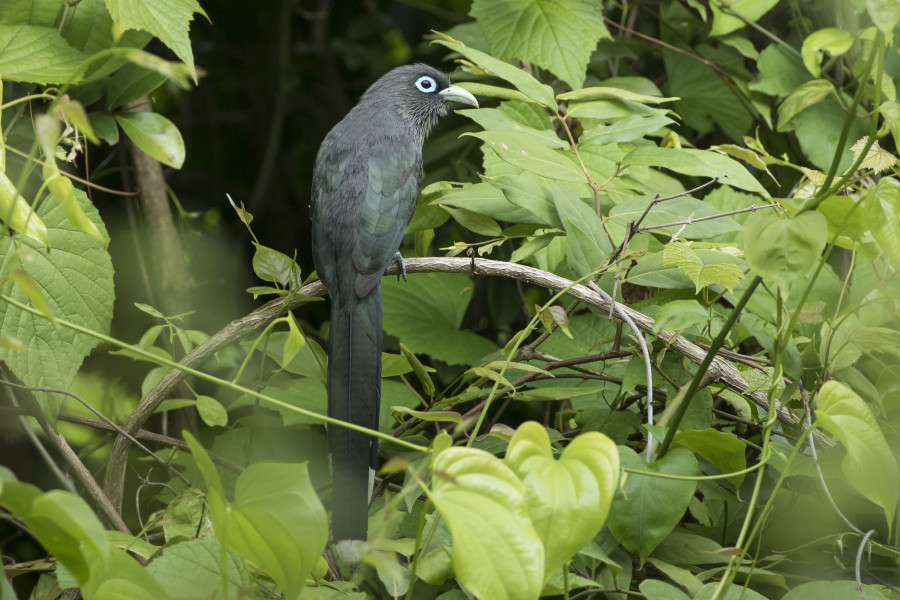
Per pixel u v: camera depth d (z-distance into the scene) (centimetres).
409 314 903
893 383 545
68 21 590
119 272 949
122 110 676
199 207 1241
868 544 496
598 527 325
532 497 329
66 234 538
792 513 555
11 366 514
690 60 930
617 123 639
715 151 732
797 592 431
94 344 538
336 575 521
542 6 778
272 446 796
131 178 943
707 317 480
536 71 878
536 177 710
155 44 1162
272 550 335
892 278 528
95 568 324
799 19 894
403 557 539
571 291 564
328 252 734
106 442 807
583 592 464
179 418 909
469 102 890
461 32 902
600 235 577
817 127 812
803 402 519
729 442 452
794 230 388
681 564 500
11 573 526
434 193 693
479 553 298
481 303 1088
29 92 661
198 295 1137
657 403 646
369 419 634
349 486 529
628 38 934
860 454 377
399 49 1387
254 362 918
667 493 428
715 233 602
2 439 855
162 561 386
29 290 319
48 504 270
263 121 1334
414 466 545
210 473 333
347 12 1382
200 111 1286
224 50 1330
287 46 1265
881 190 394
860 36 712
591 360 599
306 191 1326
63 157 557
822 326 542
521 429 351
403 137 815
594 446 342
